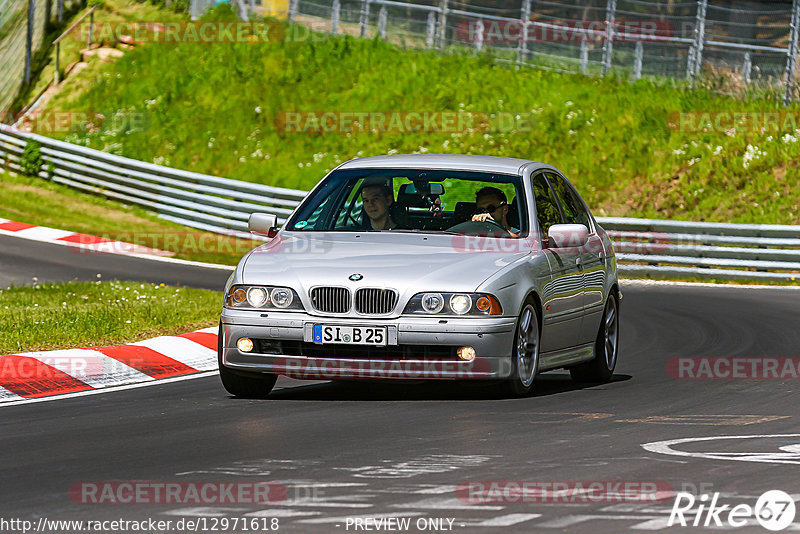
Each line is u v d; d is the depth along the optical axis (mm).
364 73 92562
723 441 21000
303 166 83375
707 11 91750
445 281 25156
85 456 19953
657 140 82062
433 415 23938
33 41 101438
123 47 97812
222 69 93062
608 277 30984
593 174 79812
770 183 76438
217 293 47125
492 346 25031
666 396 27000
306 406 25344
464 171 28547
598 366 30250
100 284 48062
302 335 25141
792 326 42312
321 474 18109
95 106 91188
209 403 25984
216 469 18609
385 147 84438
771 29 91188
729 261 64125
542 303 26797
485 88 89562
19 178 83625
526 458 19344
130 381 29906
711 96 87875
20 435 22188
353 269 25453
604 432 21922
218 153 85625
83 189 80938
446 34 96875
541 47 95188
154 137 87438
